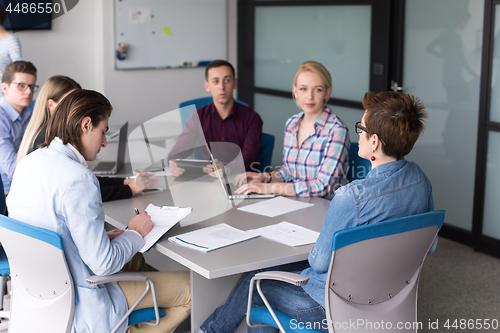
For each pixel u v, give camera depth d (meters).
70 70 4.85
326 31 4.41
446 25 3.60
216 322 1.91
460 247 3.69
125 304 1.76
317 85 2.48
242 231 1.93
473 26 3.43
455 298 2.86
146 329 1.88
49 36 4.67
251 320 1.81
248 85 5.41
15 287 1.78
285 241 1.83
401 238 1.51
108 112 1.75
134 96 5.10
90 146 1.72
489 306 2.77
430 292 2.94
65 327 1.64
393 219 1.48
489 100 3.39
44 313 1.68
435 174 3.90
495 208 3.50
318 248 1.60
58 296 1.65
